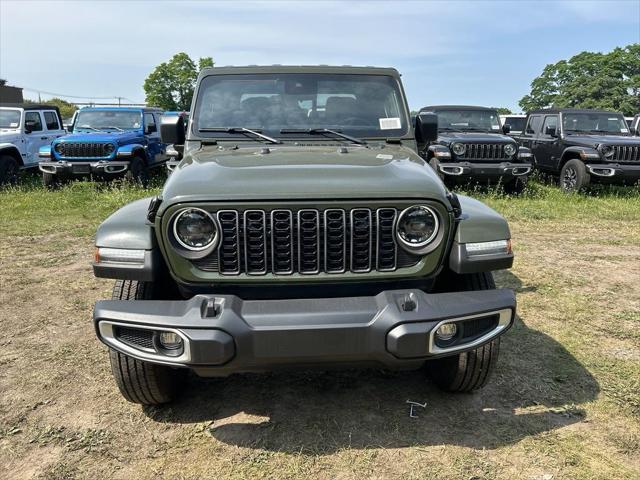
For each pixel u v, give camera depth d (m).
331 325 2.40
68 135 11.64
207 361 2.40
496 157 10.70
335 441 2.84
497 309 2.58
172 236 2.53
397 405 3.18
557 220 8.74
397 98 3.91
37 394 3.30
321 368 2.55
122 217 2.79
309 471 2.61
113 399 3.26
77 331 4.23
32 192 11.02
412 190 2.56
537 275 5.68
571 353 3.82
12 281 5.45
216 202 2.48
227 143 3.65
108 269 2.65
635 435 2.86
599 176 10.70
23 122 12.42
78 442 2.84
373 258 2.60
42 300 4.92
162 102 40.75
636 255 6.59
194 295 2.67
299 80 3.86
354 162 2.97
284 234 2.54
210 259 2.56
